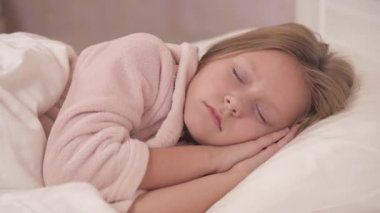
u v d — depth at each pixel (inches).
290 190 27.8
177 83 35.5
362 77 38.6
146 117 34.9
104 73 32.6
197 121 34.4
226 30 72.2
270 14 64.0
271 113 34.6
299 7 51.1
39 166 30.6
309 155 29.5
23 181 29.7
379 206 26.8
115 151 29.5
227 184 32.4
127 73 33.5
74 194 27.0
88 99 30.9
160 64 35.5
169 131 34.8
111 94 31.6
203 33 76.1
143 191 31.6
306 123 36.1
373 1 43.6
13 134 30.1
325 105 36.2
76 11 83.7
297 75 36.0
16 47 35.2
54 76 34.1
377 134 30.2
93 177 29.3
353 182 27.5
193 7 75.9
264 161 34.0
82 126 29.7
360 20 44.8
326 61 39.1
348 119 32.6
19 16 84.1
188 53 36.7
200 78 35.8
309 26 50.3
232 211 28.1
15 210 26.1
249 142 34.9
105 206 26.4
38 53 34.0
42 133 31.6
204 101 34.5
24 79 32.5
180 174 32.7
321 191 27.4
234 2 68.9
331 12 47.7
